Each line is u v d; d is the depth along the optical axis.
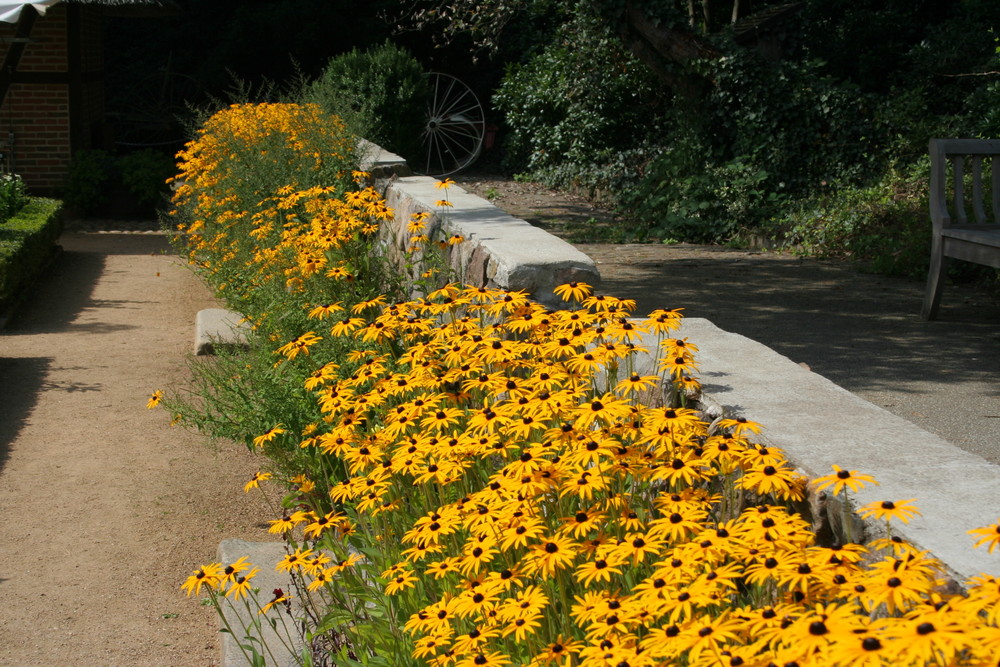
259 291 5.72
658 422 2.37
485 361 3.04
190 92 19.62
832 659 1.38
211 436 4.69
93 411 5.74
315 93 10.43
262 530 4.26
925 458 2.32
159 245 11.75
